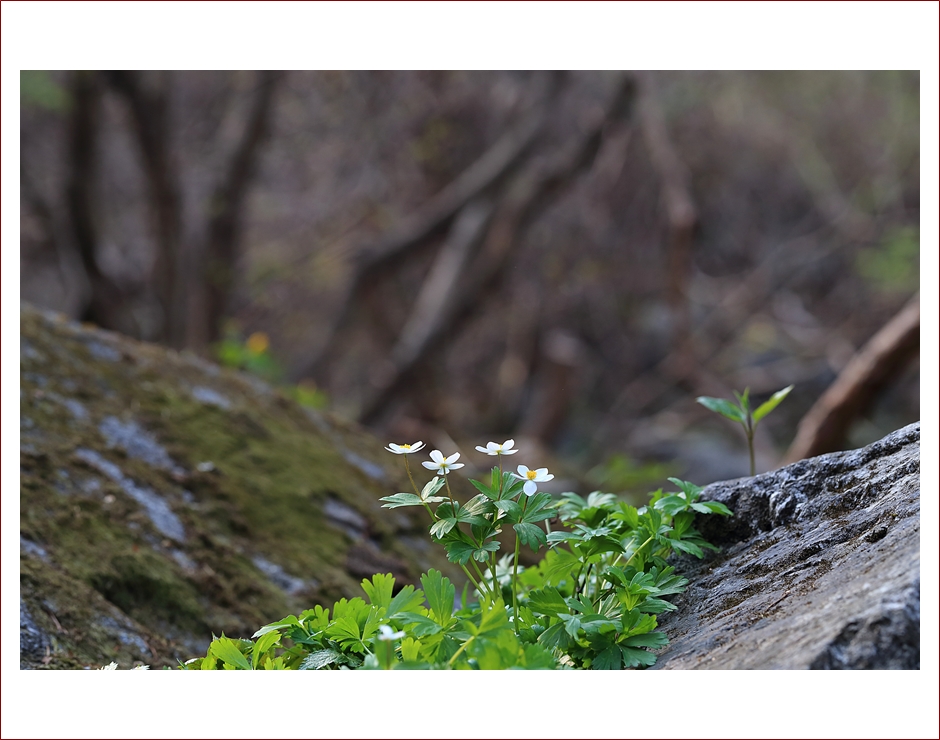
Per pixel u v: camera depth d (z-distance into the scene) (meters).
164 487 2.81
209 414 3.26
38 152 9.19
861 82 10.89
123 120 8.91
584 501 1.97
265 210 10.84
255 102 8.99
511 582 1.90
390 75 9.46
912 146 11.01
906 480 1.64
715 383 8.67
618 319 11.03
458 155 10.16
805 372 10.21
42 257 9.71
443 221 9.26
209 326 8.82
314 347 10.41
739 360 10.69
